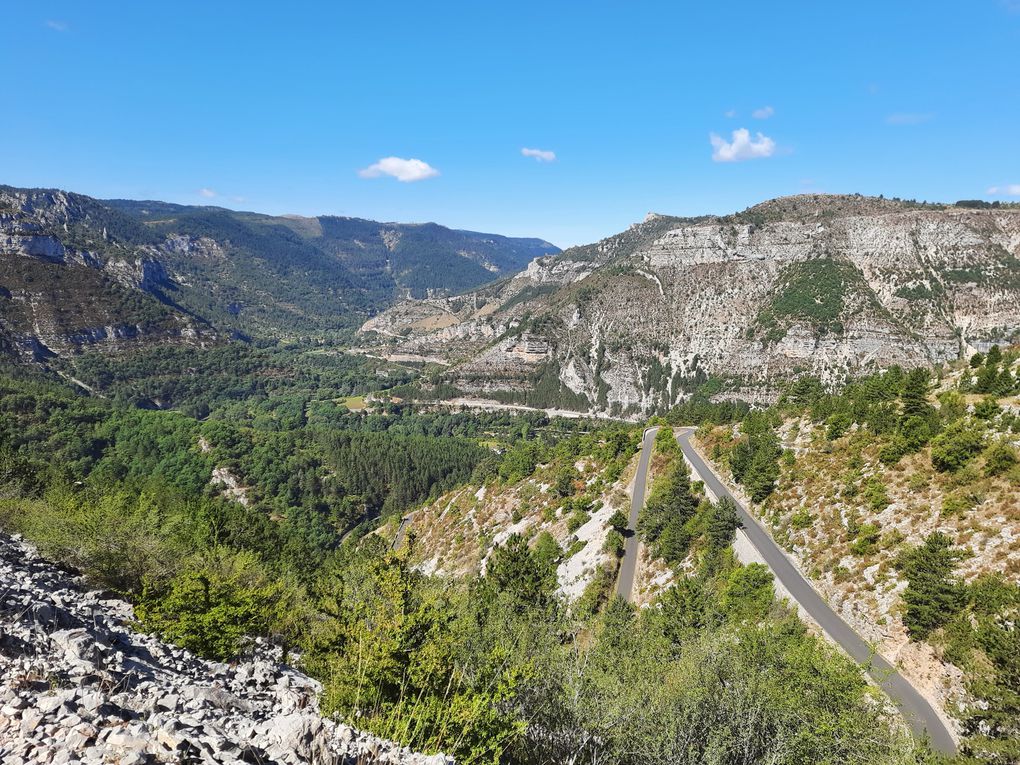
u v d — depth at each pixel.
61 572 22.98
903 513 48.16
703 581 51.16
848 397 84.06
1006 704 26.34
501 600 31.39
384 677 13.98
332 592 20.98
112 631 16.30
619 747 16.94
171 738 8.28
